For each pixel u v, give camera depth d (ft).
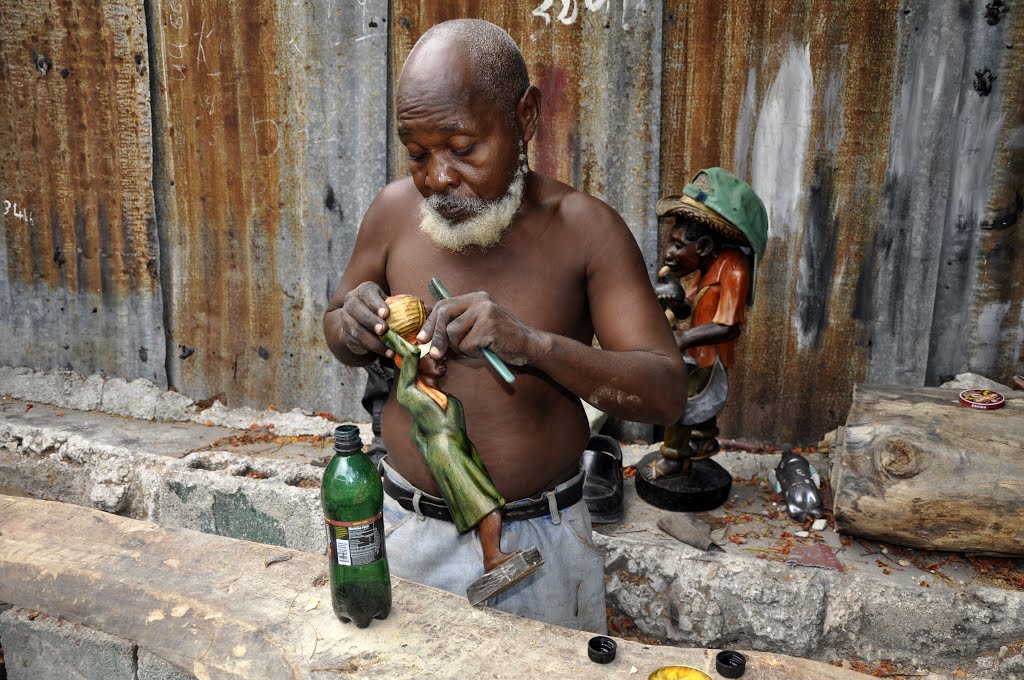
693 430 10.55
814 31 11.14
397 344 5.42
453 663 5.10
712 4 11.33
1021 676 8.42
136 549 6.77
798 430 12.43
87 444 13.23
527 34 11.96
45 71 14.23
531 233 5.69
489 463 5.82
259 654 5.34
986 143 11.07
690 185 9.73
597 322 5.72
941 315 11.77
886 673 8.70
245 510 11.49
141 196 14.29
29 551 6.81
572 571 6.07
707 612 9.18
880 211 11.50
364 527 5.14
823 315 11.99
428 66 4.92
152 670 6.88
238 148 13.60
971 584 8.75
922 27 10.84
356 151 13.05
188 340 14.75
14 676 7.69
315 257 13.69
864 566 9.16
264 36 12.96
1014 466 8.67
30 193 14.94
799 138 11.51
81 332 15.35
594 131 12.09
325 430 13.94
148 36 13.51
